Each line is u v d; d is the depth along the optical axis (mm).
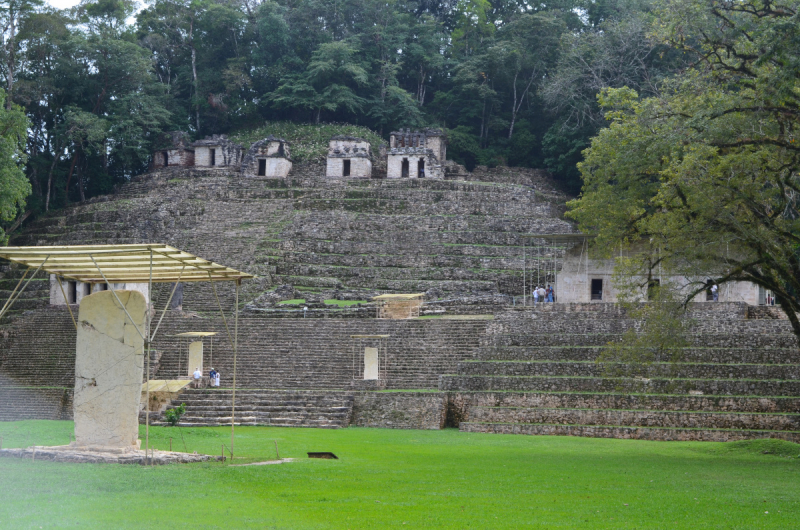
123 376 17797
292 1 92312
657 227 22812
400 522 11102
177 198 62625
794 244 22312
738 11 22156
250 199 62344
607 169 23062
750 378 29219
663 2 23422
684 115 22406
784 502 13695
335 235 54781
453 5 94875
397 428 30328
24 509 11141
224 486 13898
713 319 34062
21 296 48250
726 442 24547
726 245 22609
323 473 16375
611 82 68750
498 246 54250
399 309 42344
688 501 13680
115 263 17734
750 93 21234
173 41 87375
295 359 36906
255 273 49125
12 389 35344
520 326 37000
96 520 10484
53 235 58062
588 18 89312
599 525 11258
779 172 21359
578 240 41594
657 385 29469
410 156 67688
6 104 64812
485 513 12047
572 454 22438
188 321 41375
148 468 15852
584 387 30453
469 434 28250
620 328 35062
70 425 28234
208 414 30703
